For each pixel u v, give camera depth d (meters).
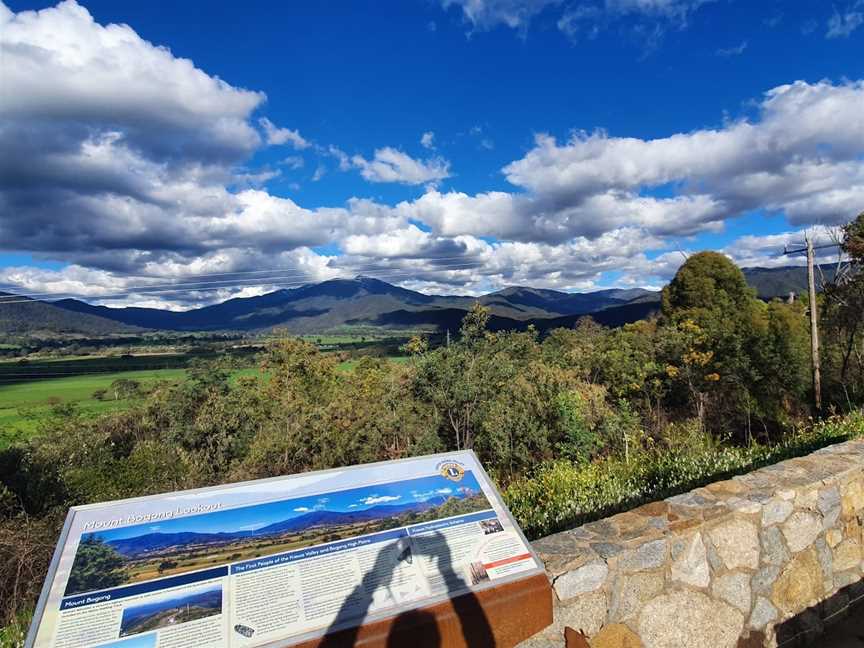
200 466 16.66
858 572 3.20
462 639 1.86
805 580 2.91
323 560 1.88
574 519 3.88
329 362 35.72
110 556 1.75
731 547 2.61
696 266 28.94
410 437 19.03
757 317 19.62
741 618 2.62
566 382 14.94
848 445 3.69
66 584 1.65
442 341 20.03
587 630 2.19
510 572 2.02
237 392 27.00
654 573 2.37
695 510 2.62
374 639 1.72
